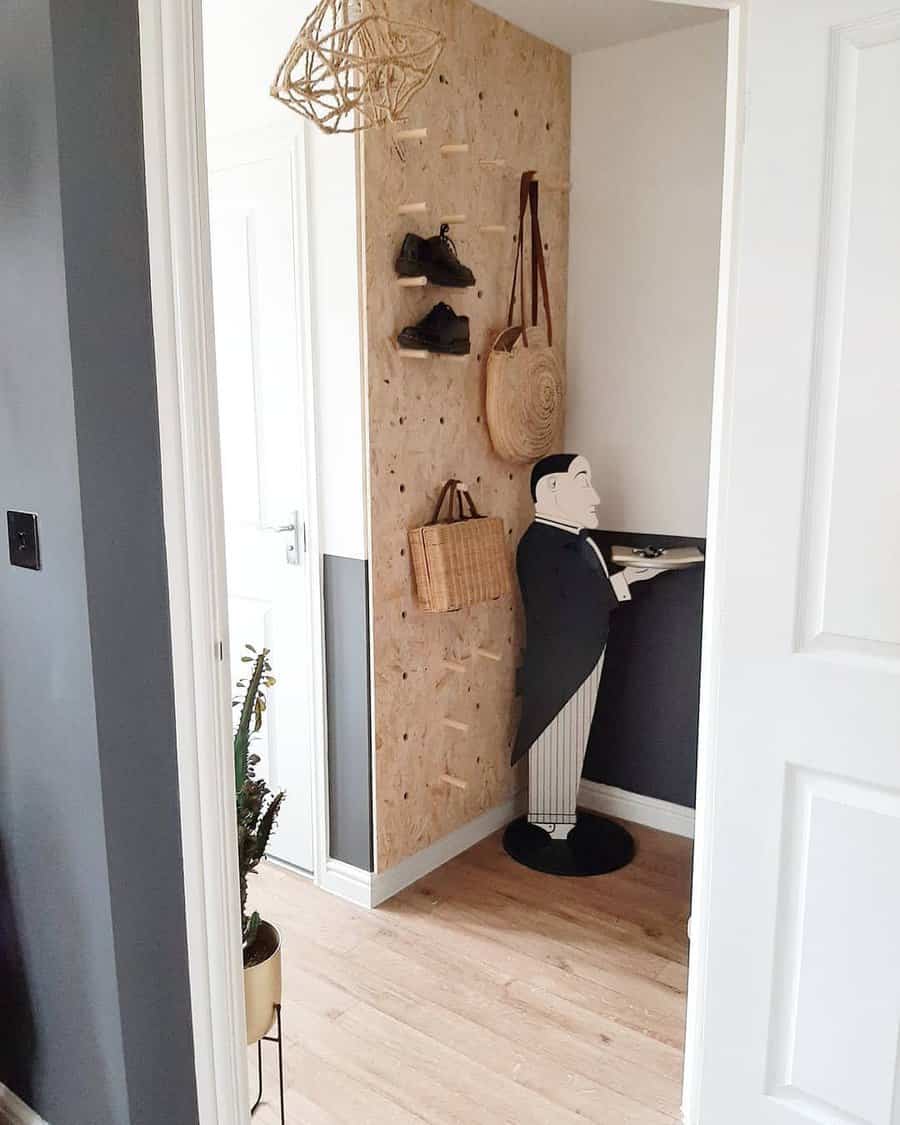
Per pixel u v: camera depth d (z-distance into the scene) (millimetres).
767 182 1409
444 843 2820
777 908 1564
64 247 1271
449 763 2801
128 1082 1492
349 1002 2178
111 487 1363
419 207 2301
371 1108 1855
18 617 1515
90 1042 1545
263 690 2742
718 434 1590
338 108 1420
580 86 2902
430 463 2584
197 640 1457
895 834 1431
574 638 2818
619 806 3139
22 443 1427
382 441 2406
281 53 2334
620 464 2988
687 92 2695
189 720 1470
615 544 3033
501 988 2229
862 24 1299
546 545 2799
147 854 1478
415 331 2396
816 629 1468
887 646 1400
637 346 2898
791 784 1527
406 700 2596
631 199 2846
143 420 1395
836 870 1495
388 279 2361
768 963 1586
